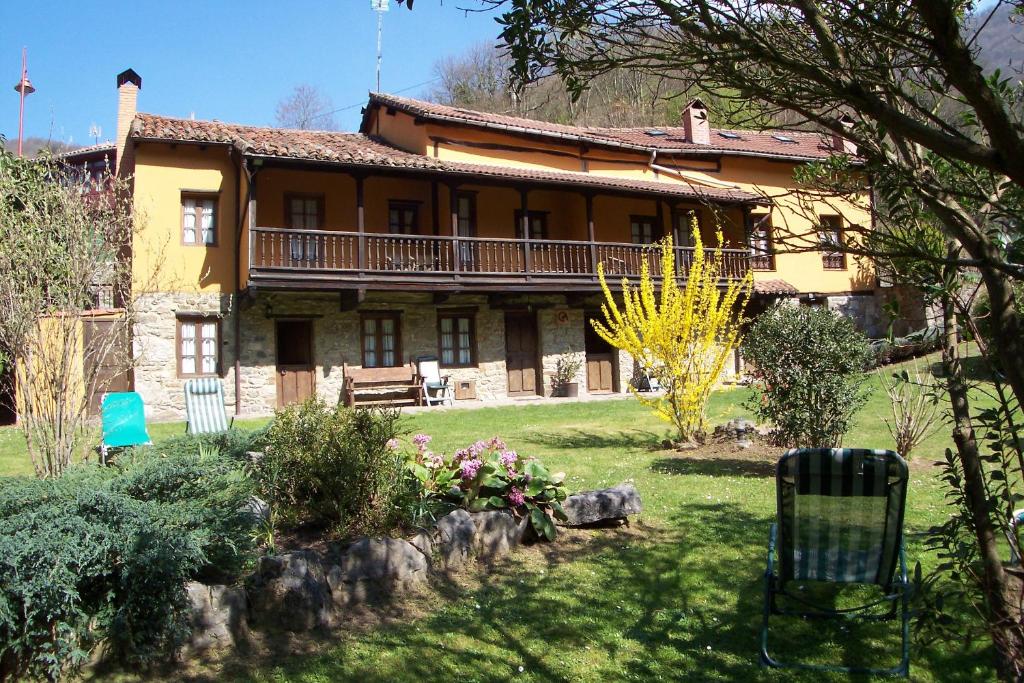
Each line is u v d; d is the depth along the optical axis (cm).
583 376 1709
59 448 511
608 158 1769
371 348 1534
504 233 1695
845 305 1992
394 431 492
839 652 358
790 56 172
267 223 1452
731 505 604
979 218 207
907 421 772
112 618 335
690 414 890
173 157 1383
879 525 370
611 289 1617
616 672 342
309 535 459
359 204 1363
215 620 365
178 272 1370
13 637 317
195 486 432
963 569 269
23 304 501
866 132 197
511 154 1645
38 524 333
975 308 253
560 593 435
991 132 142
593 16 181
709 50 169
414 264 1466
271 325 1435
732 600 419
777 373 748
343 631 387
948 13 141
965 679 327
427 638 378
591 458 838
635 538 528
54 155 584
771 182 1930
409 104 1550
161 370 1344
